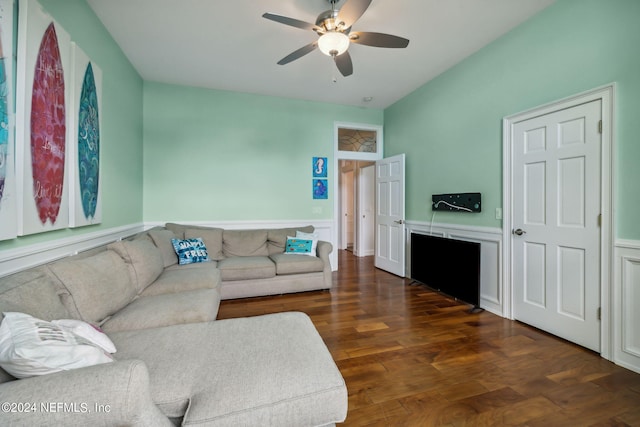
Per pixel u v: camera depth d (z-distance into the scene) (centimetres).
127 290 182
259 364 113
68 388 74
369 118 475
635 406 151
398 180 421
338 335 233
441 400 155
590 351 206
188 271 262
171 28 251
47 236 162
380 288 366
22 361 78
